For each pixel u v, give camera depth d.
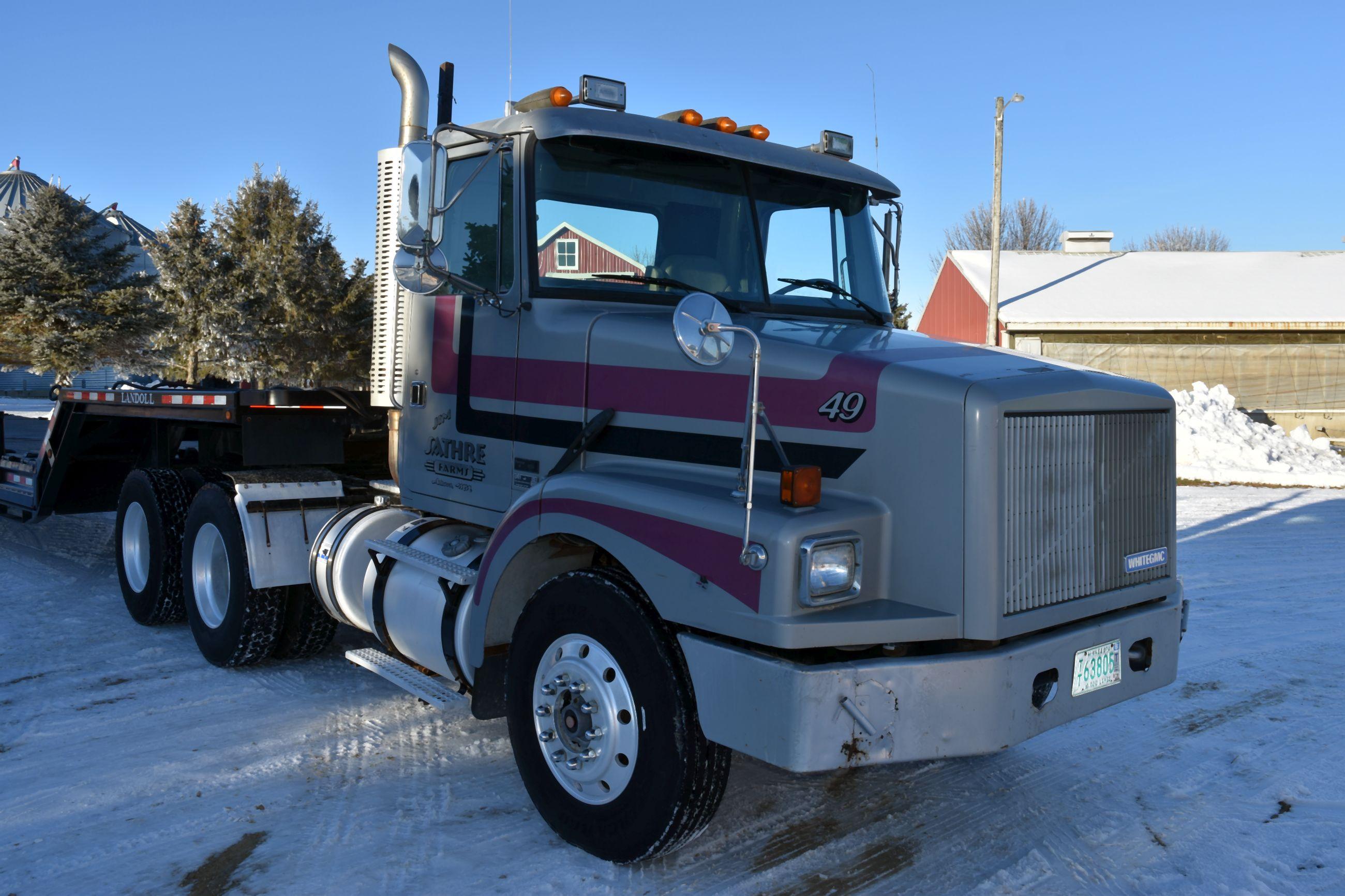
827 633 2.83
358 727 4.70
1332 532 10.71
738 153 4.18
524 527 3.65
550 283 3.97
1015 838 3.66
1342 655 6.17
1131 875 3.39
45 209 28.44
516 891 3.21
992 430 2.92
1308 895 3.26
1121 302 22.83
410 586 4.36
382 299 4.97
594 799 3.42
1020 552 3.03
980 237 53.31
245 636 5.38
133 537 6.59
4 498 8.48
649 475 3.51
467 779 4.11
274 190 31.05
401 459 4.85
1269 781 4.21
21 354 29.86
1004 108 22.02
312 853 3.45
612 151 4.01
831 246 4.56
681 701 3.14
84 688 5.25
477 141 4.22
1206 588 8.09
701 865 3.40
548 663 3.57
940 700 2.93
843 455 3.16
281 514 5.43
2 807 3.80
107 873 3.30
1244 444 16.33
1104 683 3.32
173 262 30.08
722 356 3.19
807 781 4.15
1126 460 3.46
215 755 4.34
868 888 3.27
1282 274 24.59
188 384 6.90
